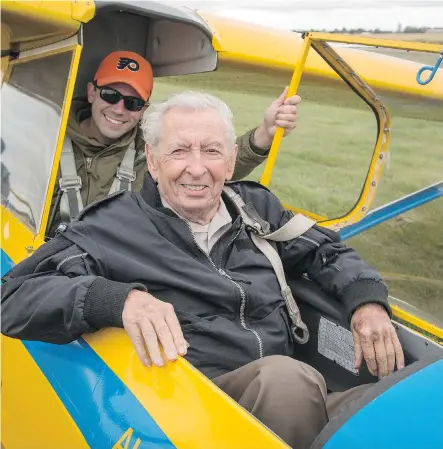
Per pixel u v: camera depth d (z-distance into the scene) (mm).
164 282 1802
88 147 2670
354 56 3494
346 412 1220
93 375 1621
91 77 2990
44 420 1769
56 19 2084
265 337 1876
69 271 1718
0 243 2336
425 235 4973
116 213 1888
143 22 3164
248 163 3020
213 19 3090
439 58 2027
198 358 1772
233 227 2029
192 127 1884
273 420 1483
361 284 1990
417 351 1900
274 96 4477
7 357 2059
